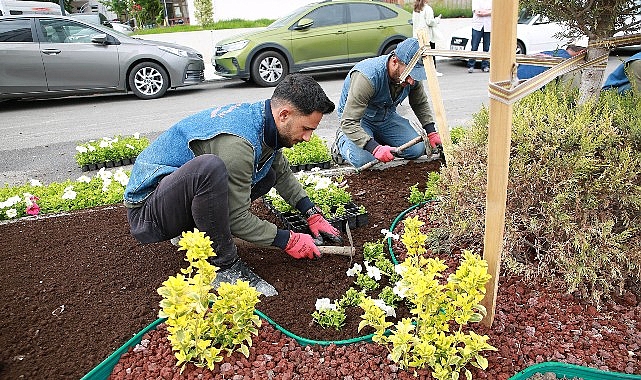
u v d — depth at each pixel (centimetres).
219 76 1297
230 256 282
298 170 529
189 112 945
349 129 426
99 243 347
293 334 247
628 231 254
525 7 300
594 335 240
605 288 255
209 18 1906
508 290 270
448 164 313
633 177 245
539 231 269
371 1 1194
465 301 200
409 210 375
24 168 646
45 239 356
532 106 290
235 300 210
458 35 1345
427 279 198
